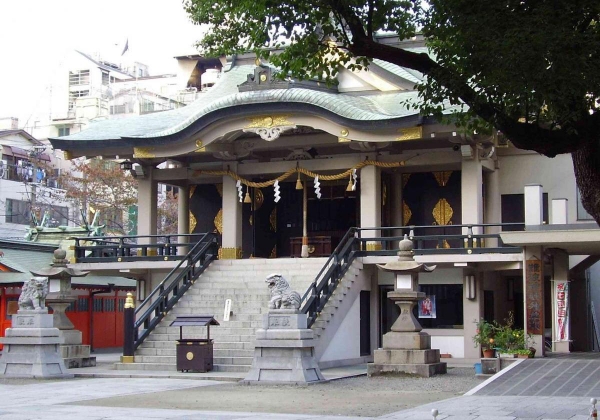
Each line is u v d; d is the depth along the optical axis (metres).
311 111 32.09
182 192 39.06
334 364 28.30
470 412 16.80
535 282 26.84
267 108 32.59
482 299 31.55
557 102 14.00
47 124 74.69
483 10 14.48
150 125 37.38
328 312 28.50
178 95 65.88
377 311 31.95
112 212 56.66
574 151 14.00
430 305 32.00
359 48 15.46
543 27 13.77
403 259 25.80
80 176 65.56
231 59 40.50
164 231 60.09
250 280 31.64
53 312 28.73
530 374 22.34
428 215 35.06
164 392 21.41
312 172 35.41
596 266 37.62
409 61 15.37
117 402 19.39
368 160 33.78
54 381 24.31
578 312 33.72
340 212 37.03
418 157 33.78
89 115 72.44
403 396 20.31
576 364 23.61
